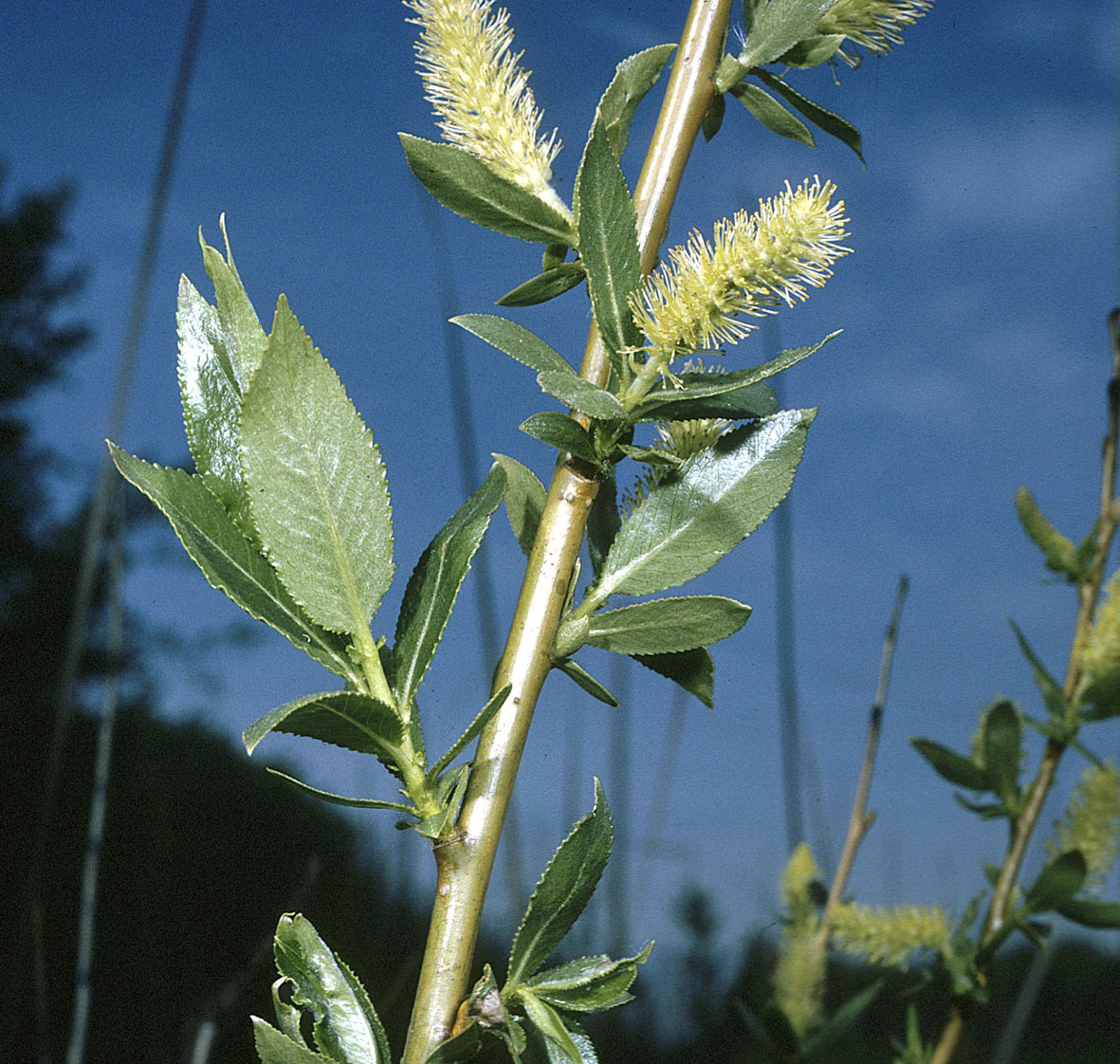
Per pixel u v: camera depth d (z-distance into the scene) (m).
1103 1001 1.08
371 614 0.27
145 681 1.47
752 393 0.29
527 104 0.29
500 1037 0.26
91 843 0.46
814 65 0.31
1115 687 0.45
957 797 0.47
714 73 0.29
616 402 0.27
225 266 0.27
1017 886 0.46
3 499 2.48
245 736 0.25
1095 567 0.47
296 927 0.27
